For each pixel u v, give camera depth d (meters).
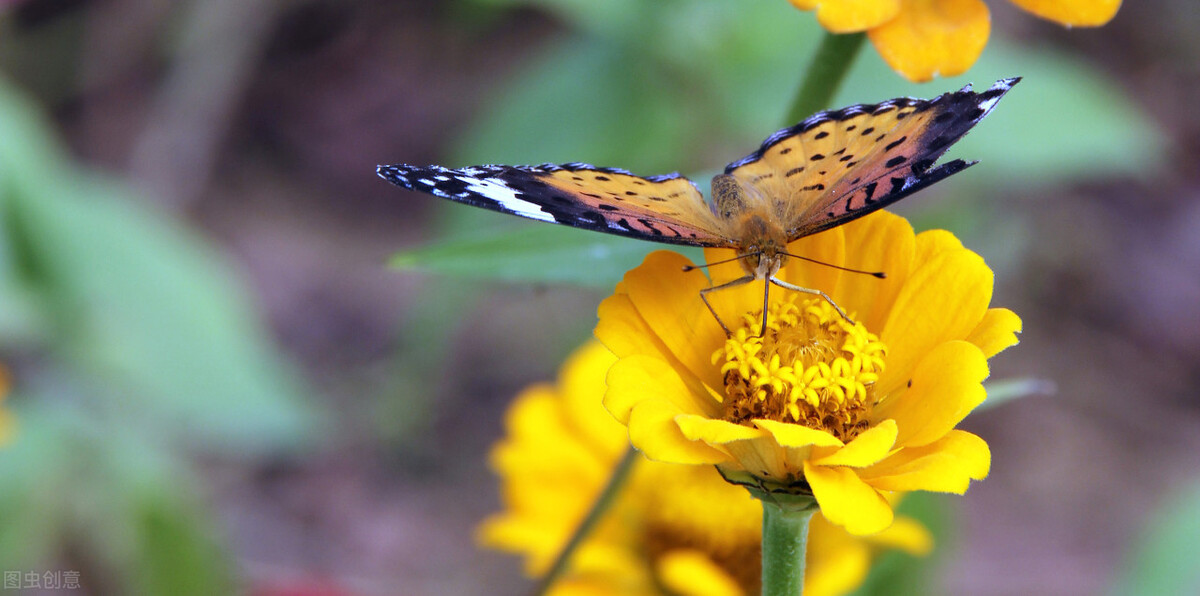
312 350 0.92
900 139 0.49
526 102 0.65
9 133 0.68
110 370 0.68
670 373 0.48
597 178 0.49
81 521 0.61
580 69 0.64
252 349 0.71
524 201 0.49
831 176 0.50
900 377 0.49
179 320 0.70
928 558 0.55
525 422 0.57
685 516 0.56
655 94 0.63
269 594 0.60
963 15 0.49
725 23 0.60
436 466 0.87
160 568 0.58
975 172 0.72
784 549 0.48
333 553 0.81
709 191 0.51
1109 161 0.62
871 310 0.49
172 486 0.60
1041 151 0.62
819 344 0.49
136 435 0.65
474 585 0.79
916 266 0.49
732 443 0.48
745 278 0.49
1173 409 0.91
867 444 0.47
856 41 0.50
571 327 0.91
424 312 0.86
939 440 0.48
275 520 0.82
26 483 0.61
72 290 0.68
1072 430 0.89
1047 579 0.80
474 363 0.92
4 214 0.67
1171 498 0.81
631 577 0.56
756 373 0.49
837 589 0.54
